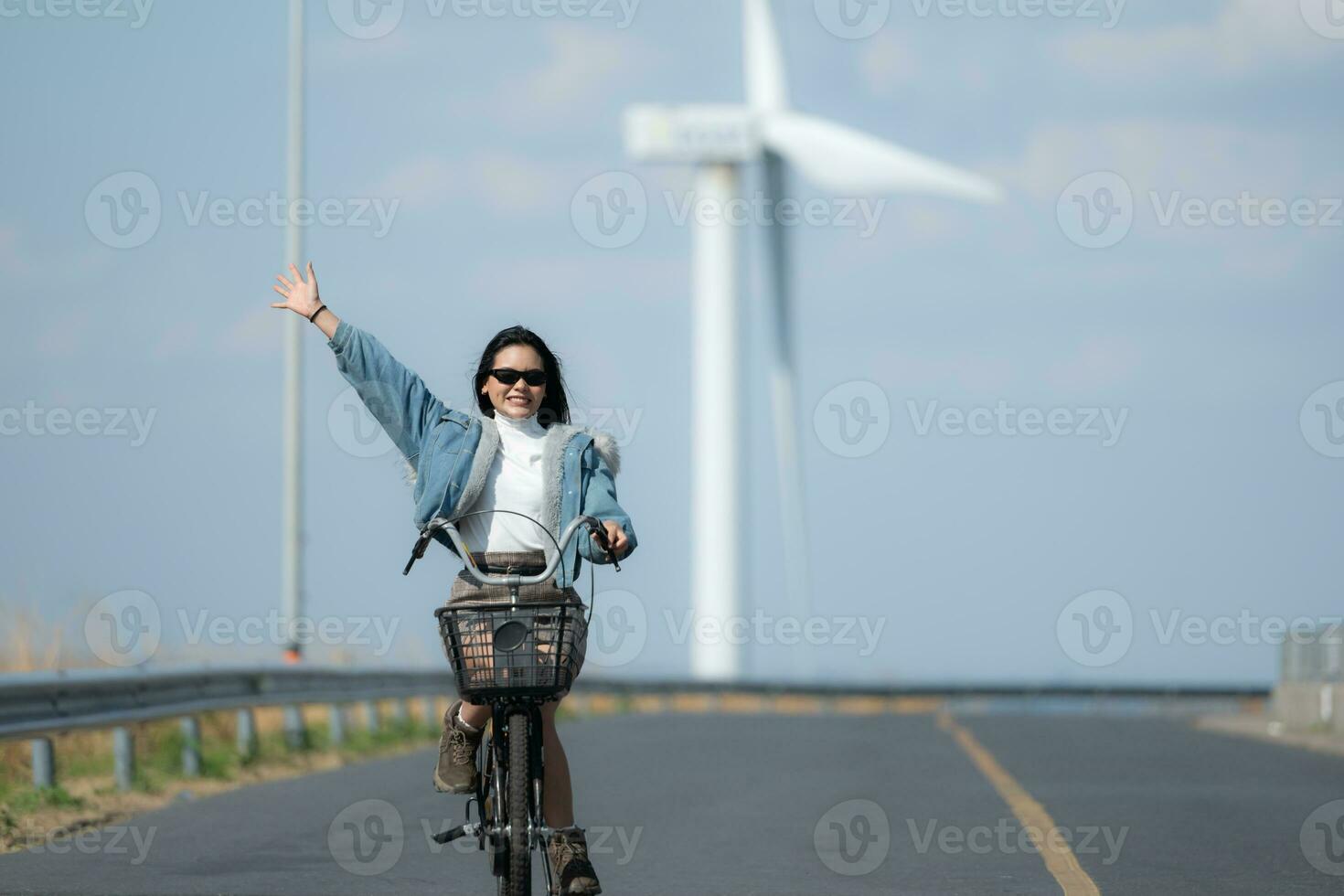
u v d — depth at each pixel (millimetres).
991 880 21562
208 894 19828
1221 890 20719
